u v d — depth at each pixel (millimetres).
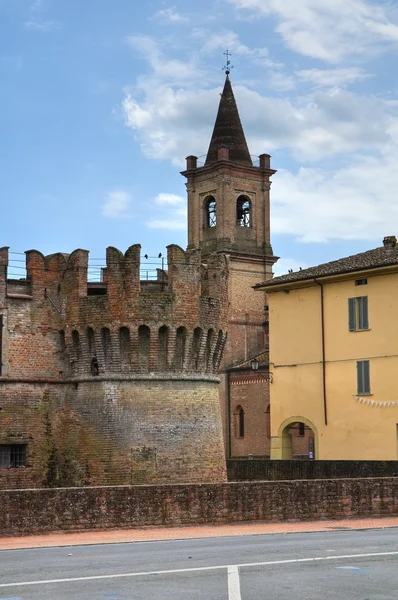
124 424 45219
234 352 102000
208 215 110812
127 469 44906
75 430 46312
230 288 103750
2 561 24359
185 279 46375
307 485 36250
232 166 107688
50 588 19625
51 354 47125
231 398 89938
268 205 110125
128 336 45500
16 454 45812
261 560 23875
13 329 46219
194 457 46156
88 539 29953
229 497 34562
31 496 31172
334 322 66938
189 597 18359
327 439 66438
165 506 33375
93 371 46344
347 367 65625
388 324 63188
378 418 63156
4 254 46531
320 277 67375
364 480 37719
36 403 46344
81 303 46250
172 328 45750
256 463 58906
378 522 35938
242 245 107188
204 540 29828
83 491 32062
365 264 65062
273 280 72562
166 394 45906
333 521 36156
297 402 69062
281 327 71188
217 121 111500
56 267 47750
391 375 62625
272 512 35312
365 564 23094
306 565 22906
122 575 21375
